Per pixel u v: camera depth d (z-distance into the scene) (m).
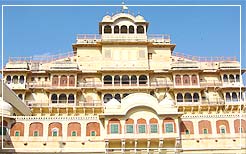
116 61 79.62
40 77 79.00
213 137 60.59
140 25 82.81
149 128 59.38
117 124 59.41
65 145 59.22
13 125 59.59
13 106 64.56
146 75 78.44
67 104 76.00
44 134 59.72
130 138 58.44
